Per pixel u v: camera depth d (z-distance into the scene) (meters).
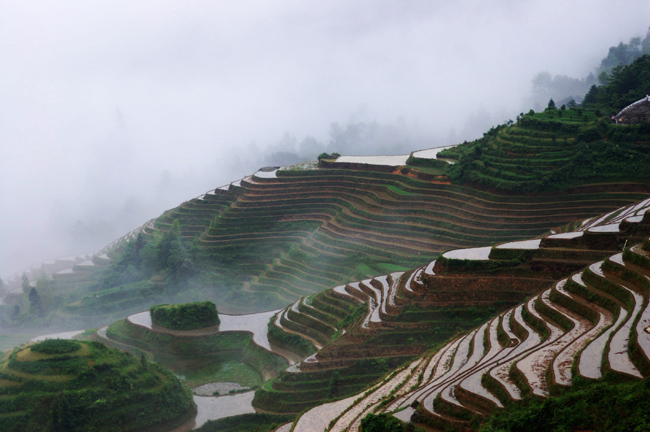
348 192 150.50
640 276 53.91
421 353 72.00
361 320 80.94
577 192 114.44
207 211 173.62
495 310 73.12
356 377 72.56
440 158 146.50
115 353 76.12
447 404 42.66
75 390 67.69
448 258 80.12
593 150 119.88
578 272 64.12
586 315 54.75
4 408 65.56
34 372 69.19
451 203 125.12
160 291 140.25
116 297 139.75
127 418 68.31
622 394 33.81
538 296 62.94
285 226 150.38
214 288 136.75
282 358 87.31
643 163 114.06
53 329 134.50
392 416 41.50
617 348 40.94
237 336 98.69
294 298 119.88
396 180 144.38
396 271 106.88
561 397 36.41
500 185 121.00
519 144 129.00
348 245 128.38
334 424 50.59
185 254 146.00
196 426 72.62
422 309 76.81
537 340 53.50
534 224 111.06
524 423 35.53
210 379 87.31
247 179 178.00
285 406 72.44
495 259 78.06
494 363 48.72
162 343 98.00
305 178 162.62
